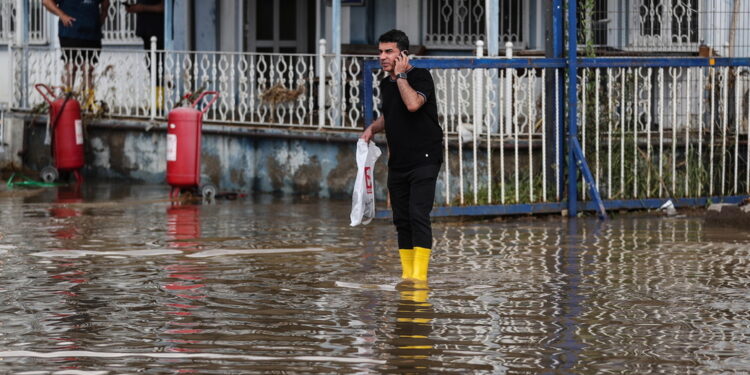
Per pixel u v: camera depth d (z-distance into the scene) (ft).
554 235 84.02
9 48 138.31
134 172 128.26
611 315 55.06
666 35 110.42
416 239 64.28
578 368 45.14
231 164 119.14
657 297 59.57
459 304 57.67
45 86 127.75
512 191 96.43
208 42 140.26
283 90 116.37
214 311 56.08
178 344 49.14
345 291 61.31
